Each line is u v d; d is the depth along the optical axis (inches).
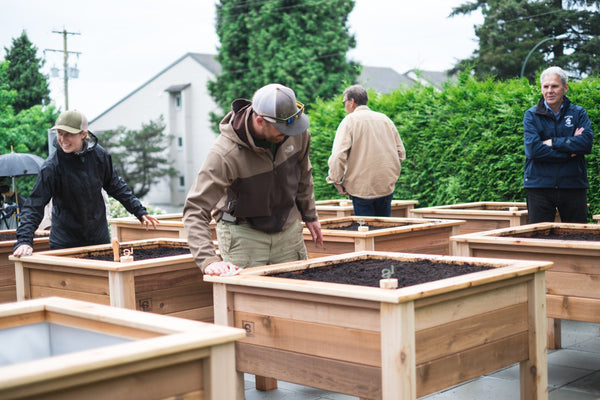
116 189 168.1
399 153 228.4
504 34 917.8
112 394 60.6
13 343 79.0
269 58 1152.2
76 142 152.9
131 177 1590.8
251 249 126.1
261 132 113.7
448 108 298.7
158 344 62.7
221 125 119.9
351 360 96.8
